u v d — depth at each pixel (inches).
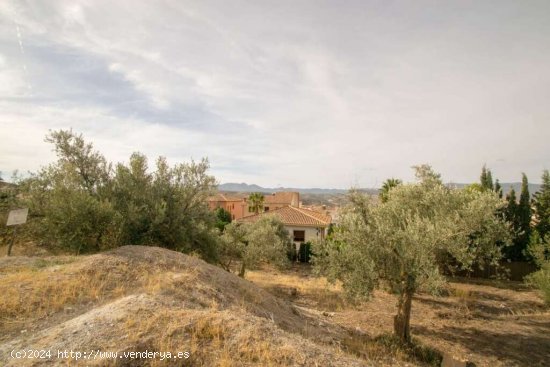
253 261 794.8
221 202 2174.0
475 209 555.5
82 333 202.8
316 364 212.2
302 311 469.7
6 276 306.0
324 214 1753.2
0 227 519.2
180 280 317.1
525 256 900.6
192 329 219.1
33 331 217.2
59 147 547.2
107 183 558.9
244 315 272.7
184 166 626.5
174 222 561.0
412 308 564.4
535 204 979.9
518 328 469.4
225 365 189.2
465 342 407.5
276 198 2241.6
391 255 366.3
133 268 340.5
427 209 592.1
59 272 315.0
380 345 350.3
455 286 760.3
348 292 374.6
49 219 472.1
